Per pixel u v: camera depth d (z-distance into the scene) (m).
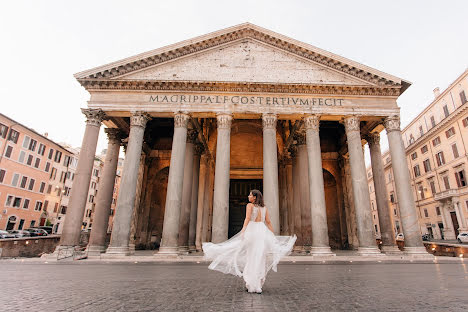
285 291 5.65
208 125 27.84
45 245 24.06
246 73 19.84
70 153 50.66
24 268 10.76
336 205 28.44
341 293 5.40
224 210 16.94
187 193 21.11
